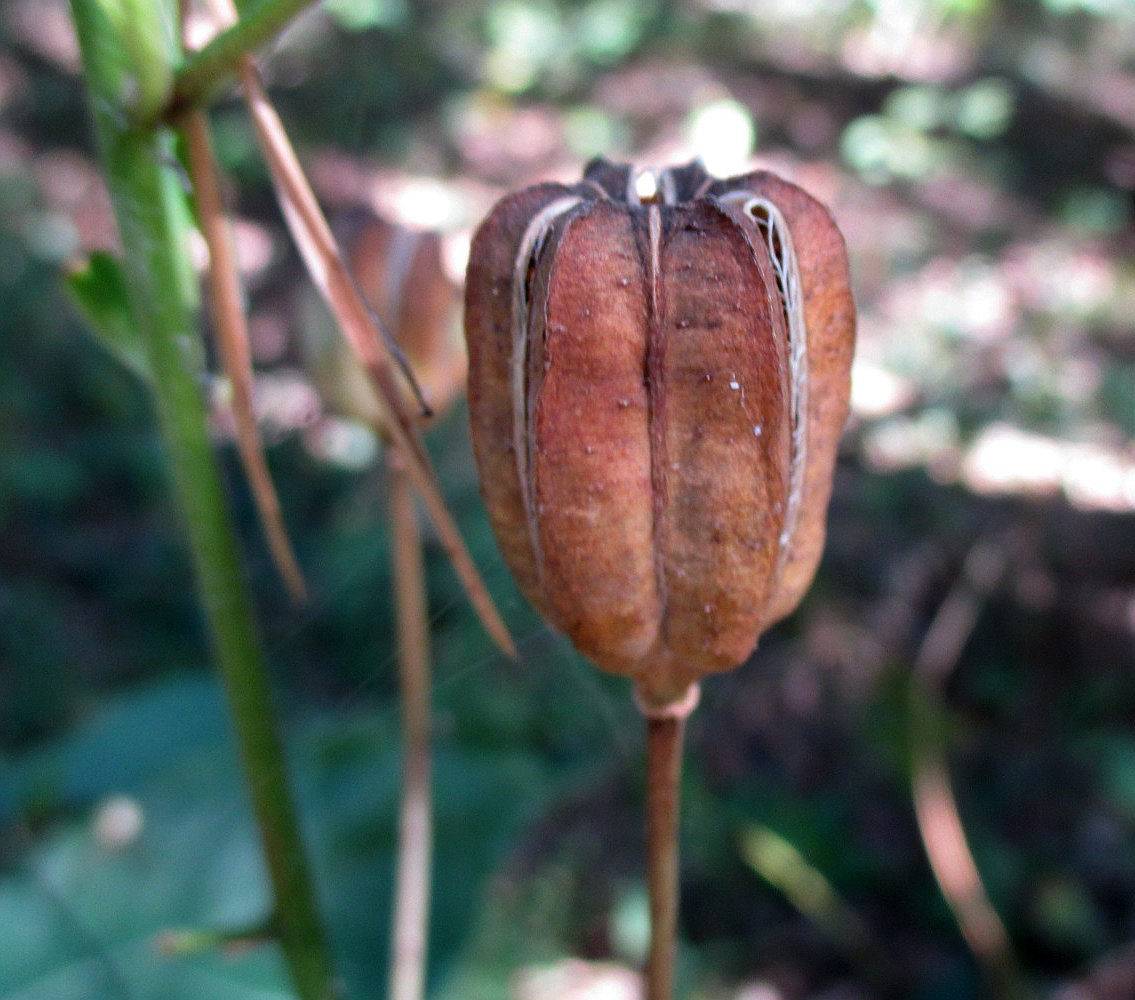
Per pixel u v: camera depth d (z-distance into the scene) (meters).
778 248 0.10
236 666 0.13
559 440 0.10
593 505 0.10
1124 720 0.49
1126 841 0.44
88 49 0.12
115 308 0.14
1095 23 1.07
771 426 0.10
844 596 0.53
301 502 0.58
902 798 0.45
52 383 0.66
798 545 0.11
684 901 0.42
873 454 0.62
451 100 0.98
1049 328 0.71
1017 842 0.44
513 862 0.38
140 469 0.63
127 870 0.24
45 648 0.51
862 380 0.67
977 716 0.50
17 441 0.62
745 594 0.10
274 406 0.61
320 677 0.49
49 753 0.30
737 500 0.10
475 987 0.33
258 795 0.13
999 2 1.07
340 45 0.99
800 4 1.11
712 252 0.10
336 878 0.23
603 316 0.10
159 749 0.28
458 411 0.43
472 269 0.10
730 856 0.43
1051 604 0.53
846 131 0.96
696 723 0.48
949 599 0.52
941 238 0.82
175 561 0.58
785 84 1.03
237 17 0.13
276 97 0.94
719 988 0.40
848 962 0.41
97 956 0.22
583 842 0.41
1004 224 0.85
